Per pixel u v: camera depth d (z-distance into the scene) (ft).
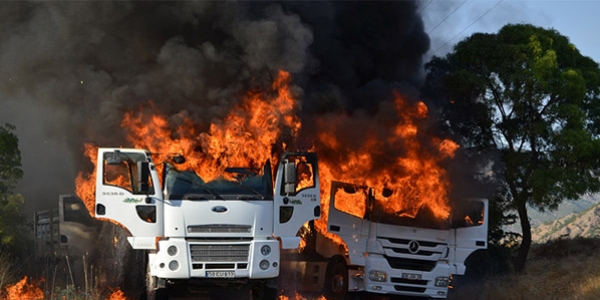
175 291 49.90
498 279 62.85
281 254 53.83
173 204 41.73
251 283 42.78
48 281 54.44
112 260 47.93
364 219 52.49
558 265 61.93
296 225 43.55
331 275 54.90
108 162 41.75
